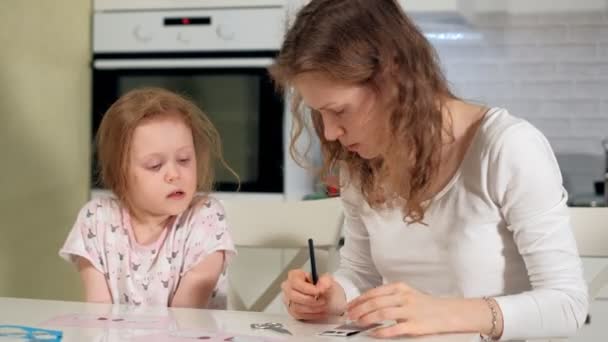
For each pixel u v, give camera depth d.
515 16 3.38
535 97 3.40
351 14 1.23
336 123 1.26
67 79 2.96
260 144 2.95
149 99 1.66
